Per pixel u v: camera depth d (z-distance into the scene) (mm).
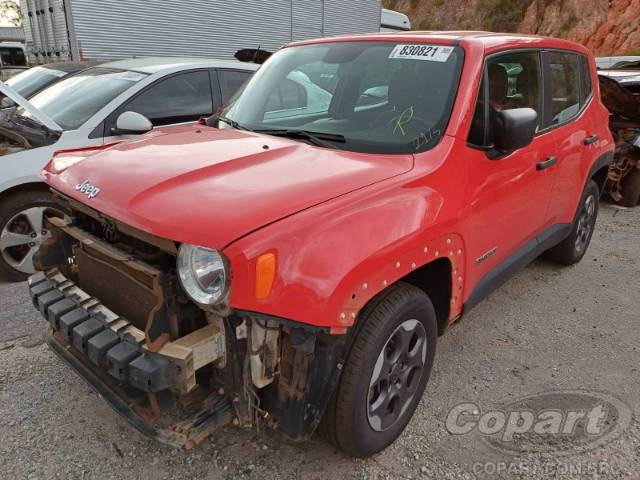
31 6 9297
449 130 2678
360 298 2061
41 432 2619
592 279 4680
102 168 2438
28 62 9789
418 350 2570
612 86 6766
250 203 2043
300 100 3203
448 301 2732
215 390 2244
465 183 2660
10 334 3469
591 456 2578
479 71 2857
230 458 2498
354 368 2205
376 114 2891
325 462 2496
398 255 2186
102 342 2127
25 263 4262
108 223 2260
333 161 2516
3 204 4086
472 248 2797
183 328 2133
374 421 2412
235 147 2635
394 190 2326
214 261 1890
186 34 9828
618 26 35000
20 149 4133
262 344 2023
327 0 12297
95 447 2537
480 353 3455
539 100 3520
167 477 2383
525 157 3213
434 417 2834
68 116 4648
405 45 3131
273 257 1885
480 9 41438
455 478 2436
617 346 3580
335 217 2064
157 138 2893
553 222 4004
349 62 3203
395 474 2447
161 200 2084
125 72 5129
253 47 10984
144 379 1955
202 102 5301
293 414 2143
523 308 4098
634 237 5906
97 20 8602
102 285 2455
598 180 4848
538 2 38750
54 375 3055
